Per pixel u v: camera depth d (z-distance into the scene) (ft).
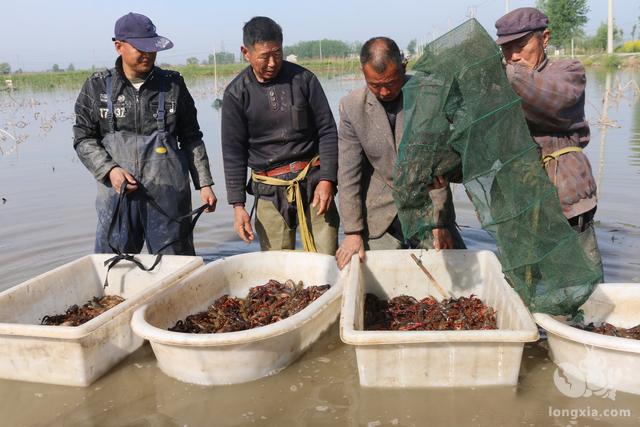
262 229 18.54
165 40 16.88
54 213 27.40
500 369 11.98
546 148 14.10
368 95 15.65
